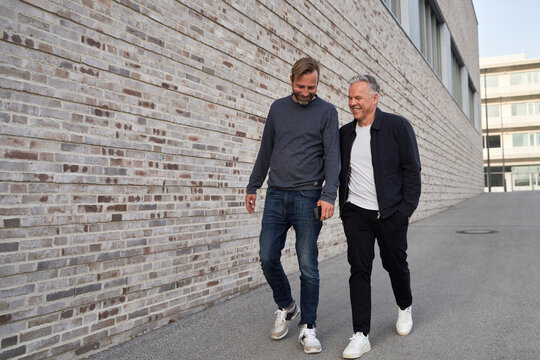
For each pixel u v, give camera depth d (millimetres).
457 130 17984
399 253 2822
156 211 3297
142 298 3158
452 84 18391
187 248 3609
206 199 3840
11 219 2332
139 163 3146
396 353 2652
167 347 2875
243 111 4398
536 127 53719
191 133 3674
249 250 4441
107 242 2889
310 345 2686
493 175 55438
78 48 2709
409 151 2734
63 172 2605
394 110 9453
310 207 2768
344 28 7031
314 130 2783
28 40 2422
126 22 3062
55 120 2562
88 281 2754
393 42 9555
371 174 2818
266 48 4844
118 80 2988
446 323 3174
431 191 12594
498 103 55312
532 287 4059
